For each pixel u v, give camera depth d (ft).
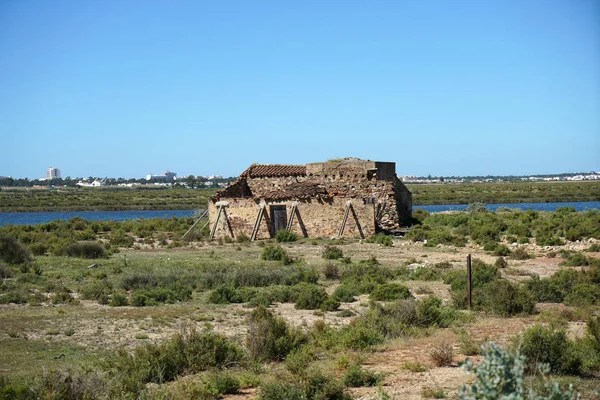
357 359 56.59
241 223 195.83
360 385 49.96
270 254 146.30
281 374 53.26
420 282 112.37
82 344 68.13
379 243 175.73
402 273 121.39
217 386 49.52
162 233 215.31
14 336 71.56
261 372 55.47
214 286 109.91
